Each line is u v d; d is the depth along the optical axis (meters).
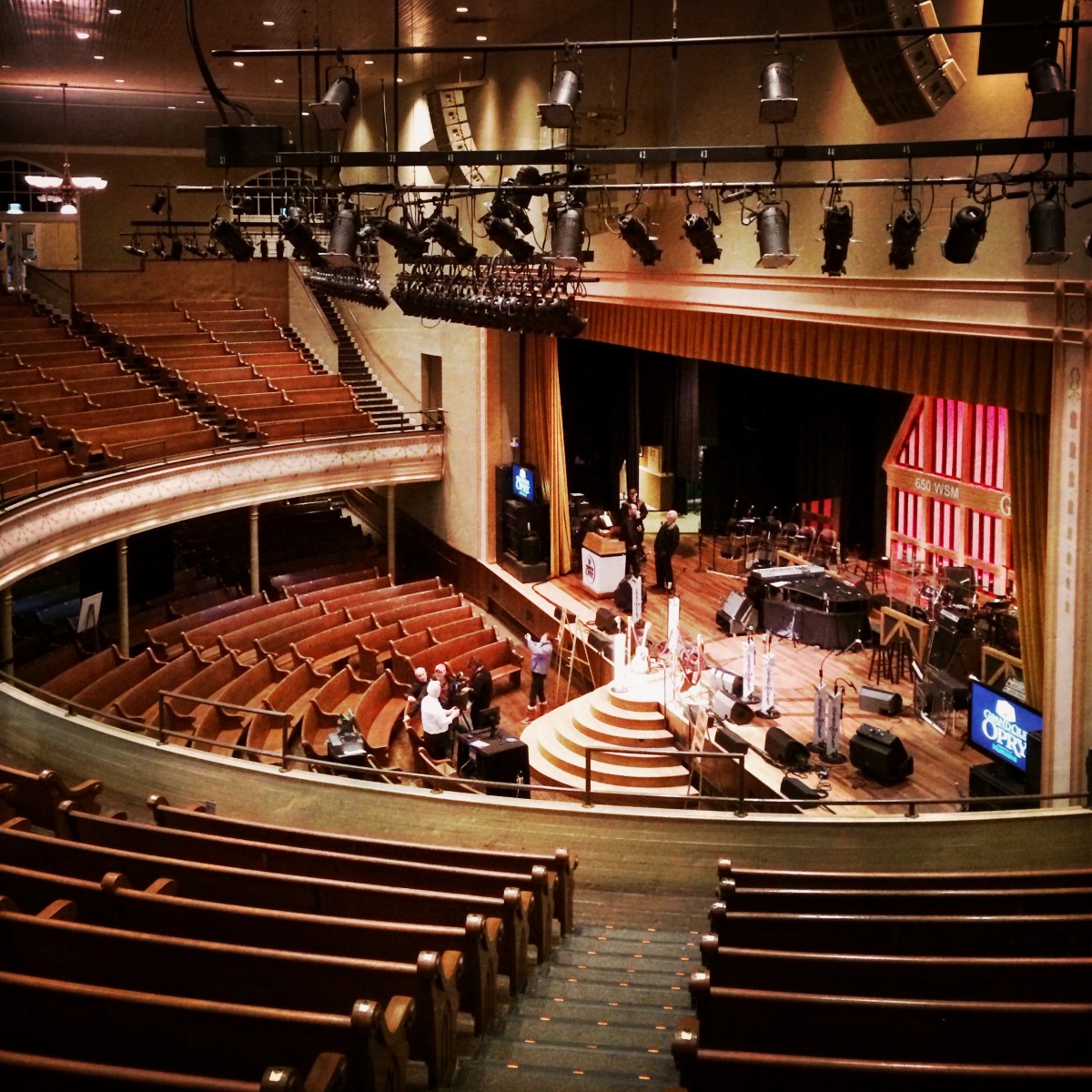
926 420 19.59
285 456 22.12
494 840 10.42
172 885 7.00
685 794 14.68
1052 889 7.31
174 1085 4.11
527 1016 6.81
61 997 5.06
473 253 13.41
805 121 14.01
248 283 27.78
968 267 11.91
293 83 24.33
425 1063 5.80
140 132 29.77
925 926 6.75
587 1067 6.11
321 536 25.75
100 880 7.39
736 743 13.75
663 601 20.30
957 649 15.11
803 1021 5.44
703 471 24.06
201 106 28.38
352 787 10.50
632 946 8.56
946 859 10.07
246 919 6.43
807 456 23.20
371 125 27.61
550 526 22.89
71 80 24.22
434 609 21.50
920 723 15.02
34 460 17.52
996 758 12.64
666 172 16.41
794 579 18.38
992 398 12.23
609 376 25.83
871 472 21.77
